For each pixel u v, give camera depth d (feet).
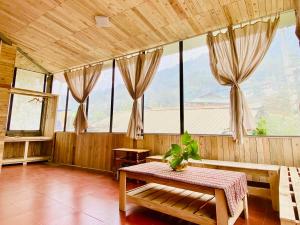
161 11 10.44
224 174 6.85
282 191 4.92
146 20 11.25
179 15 10.61
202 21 10.91
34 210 7.42
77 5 10.64
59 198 8.82
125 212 7.39
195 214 5.89
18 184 11.05
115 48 14.52
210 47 11.37
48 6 11.04
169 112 18.54
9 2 11.19
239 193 6.23
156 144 13.07
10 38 14.78
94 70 16.81
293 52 11.39
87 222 6.53
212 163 9.40
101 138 15.90
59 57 16.96
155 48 14.15
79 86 17.80
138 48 14.29
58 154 18.71
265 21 10.18
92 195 9.32
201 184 5.74
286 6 9.47
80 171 14.97
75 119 17.17
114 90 15.97
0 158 13.98
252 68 9.99
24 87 18.61
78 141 17.40
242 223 6.54
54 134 19.24
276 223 6.54
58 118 19.93
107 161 15.17
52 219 6.70
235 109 10.11
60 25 12.61
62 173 14.19
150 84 13.52
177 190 8.00
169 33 12.26
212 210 6.17
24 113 18.90
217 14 10.28
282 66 11.74
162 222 6.63
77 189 10.27
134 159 12.69
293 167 8.29
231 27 10.87
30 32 13.88
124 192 7.56
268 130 10.13
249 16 10.30
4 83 14.30
